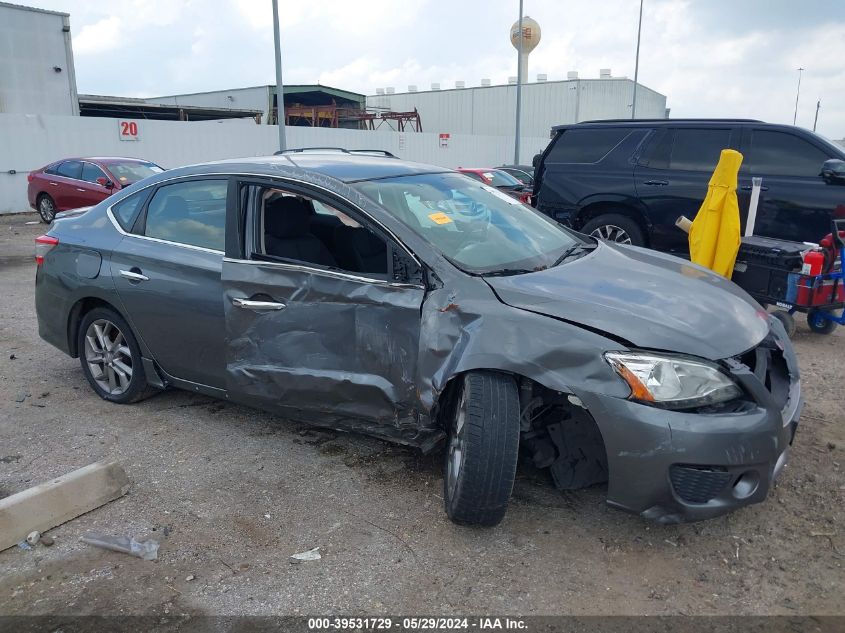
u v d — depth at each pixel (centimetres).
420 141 2911
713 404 275
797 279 578
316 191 365
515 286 314
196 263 396
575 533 312
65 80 2517
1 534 304
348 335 344
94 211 472
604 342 281
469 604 266
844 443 396
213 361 397
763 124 725
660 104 5222
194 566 292
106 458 390
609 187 798
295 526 319
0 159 1825
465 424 291
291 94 4072
